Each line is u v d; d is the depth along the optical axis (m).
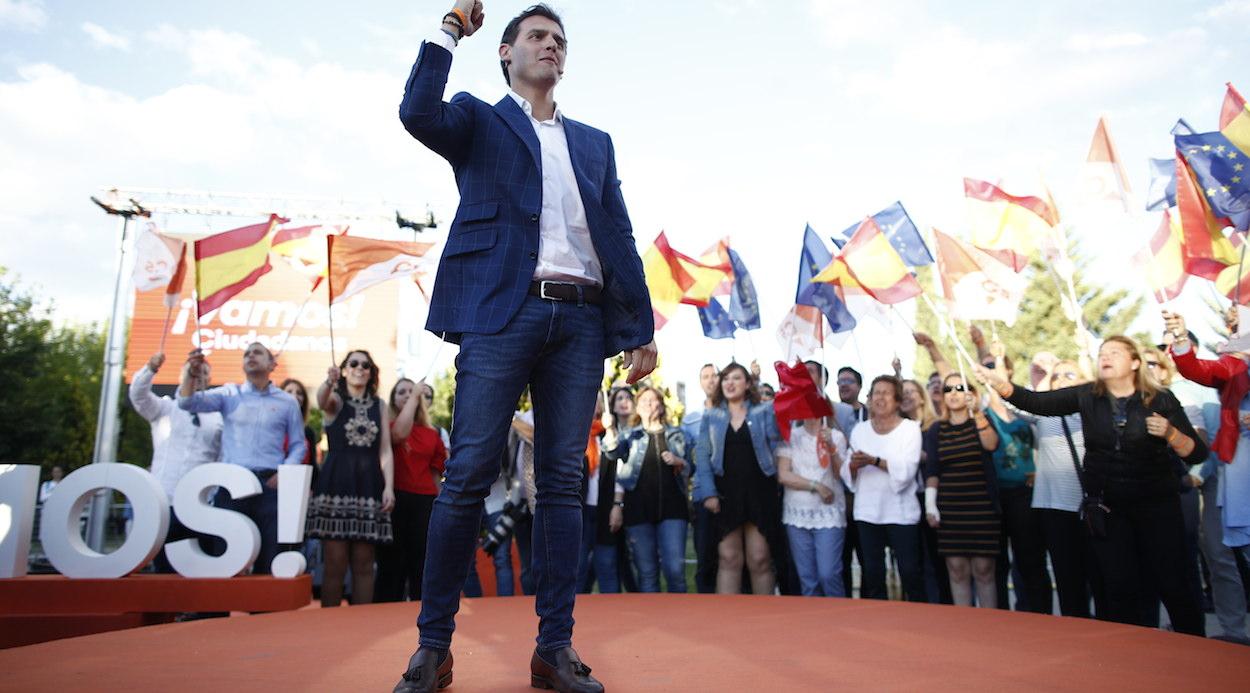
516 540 6.00
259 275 6.35
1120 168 5.70
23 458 23.44
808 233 6.88
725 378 5.85
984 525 5.06
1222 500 4.45
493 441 2.07
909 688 2.12
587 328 2.20
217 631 3.25
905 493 5.37
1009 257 6.32
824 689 2.10
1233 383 4.27
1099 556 4.19
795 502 5.60
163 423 6.57
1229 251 5.18
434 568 2.06
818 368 6.69
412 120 2.07
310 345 15.35
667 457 5.82
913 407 6.49
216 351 15.03
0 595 4.39
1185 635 3.13
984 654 2.67
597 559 5.88
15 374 23.47
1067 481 4.82
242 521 4.79
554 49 2.31
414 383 5.96
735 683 2.18
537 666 2.11
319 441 7.28
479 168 2.19
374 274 6.71
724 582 5.66
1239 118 5.00
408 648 2.79
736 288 7.30
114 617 4.39
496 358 2.07
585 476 5.88
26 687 2.08
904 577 5.29
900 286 6.37
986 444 5.11
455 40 2.13
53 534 4.57
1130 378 4.18
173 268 6.32
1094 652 2.72
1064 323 24.95
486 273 2.10
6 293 24.14
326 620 3.63
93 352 38.81
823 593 5.46
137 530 4.58
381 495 5.32
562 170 2.25
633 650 2.73
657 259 7.21
